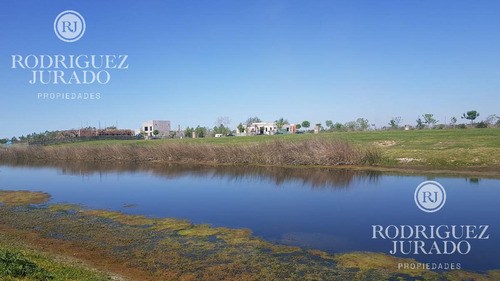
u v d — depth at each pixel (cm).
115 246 1141
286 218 1483
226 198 1934
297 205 1723
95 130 8975
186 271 930
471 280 855
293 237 1223
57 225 1409
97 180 2752
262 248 1109
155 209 1695
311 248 1107
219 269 939
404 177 2423
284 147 3450
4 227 1395
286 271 921
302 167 3144
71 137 7762
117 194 2116
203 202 1841
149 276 902
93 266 947
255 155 3569
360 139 4347
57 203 1867
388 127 6812
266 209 1653
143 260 1013
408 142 3838
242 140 5353
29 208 1748
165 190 2234
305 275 894
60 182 2694
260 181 2514
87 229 1345
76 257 1034
